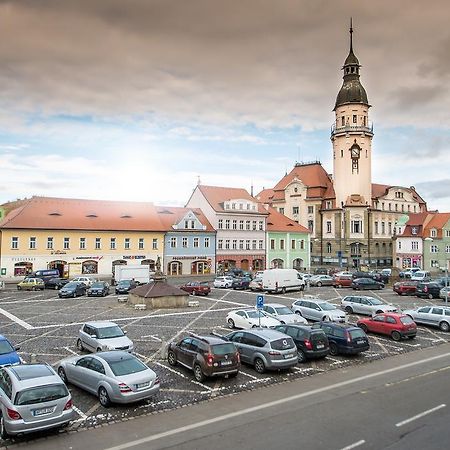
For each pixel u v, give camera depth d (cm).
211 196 7581
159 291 3759
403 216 9131
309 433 1315
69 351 2273
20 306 3803
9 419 1241
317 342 2133
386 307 3369
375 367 2056
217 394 1670
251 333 2036
